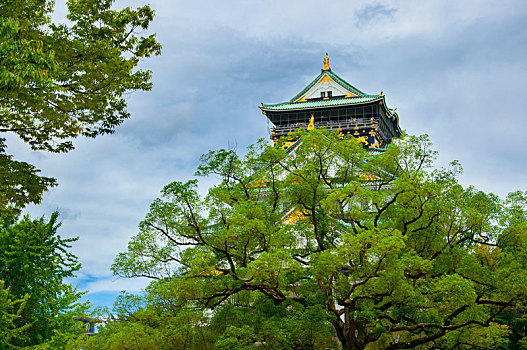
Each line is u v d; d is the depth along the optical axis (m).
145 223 30.52
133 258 30.80
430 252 29.81
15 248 23.47
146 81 23.56
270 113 80.06
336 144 30.28
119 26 22.09
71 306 24.58
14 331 21.38
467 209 29.03
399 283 24.03
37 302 23.41
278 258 23.19
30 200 22.97
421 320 27.42
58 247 25.12
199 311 27.92
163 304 30.38
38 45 16.50
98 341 27.48
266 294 27.73
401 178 28.50
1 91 18.38
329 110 78.38
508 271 26.36
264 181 32.00
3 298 20.64
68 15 21.64
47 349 22.11
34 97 20.16
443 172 30.09
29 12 20.39
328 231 30.75
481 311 26.27
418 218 28.42
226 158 30.69
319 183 30.19
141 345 25.84
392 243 22.64
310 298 28.38
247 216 27.67
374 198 27.27
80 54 20.95
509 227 29.03
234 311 28.31
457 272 27.80
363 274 24.56
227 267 31.81
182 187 29.31
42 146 23.88
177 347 27.58
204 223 31.03
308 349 26.47
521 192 30.91
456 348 28.14
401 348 27.31
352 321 27.42
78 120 23.05
